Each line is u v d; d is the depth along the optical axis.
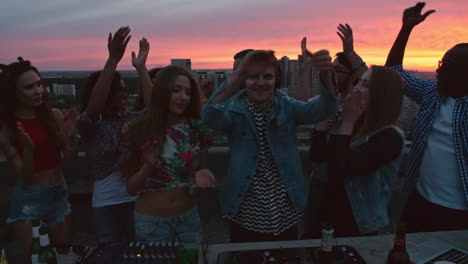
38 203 1.99
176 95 1.54
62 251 1.32
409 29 1.99
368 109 1.48
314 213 1.99
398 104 1.46
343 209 1.72
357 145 1.52
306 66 1.58
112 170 1.98
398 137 1.48
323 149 1.86
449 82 1.67
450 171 1.68
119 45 1.87
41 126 1.97
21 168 1.85
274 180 1.68
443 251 1.32
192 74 1.67
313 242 1.42
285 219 1.72
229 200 1.74
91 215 3.20
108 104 1.99
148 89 2.21
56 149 2.06
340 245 1.35
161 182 1.61
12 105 1.88
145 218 1.62
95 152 1.98
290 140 1.71
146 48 2.25
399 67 2.08
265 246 1.39
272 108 1.67
